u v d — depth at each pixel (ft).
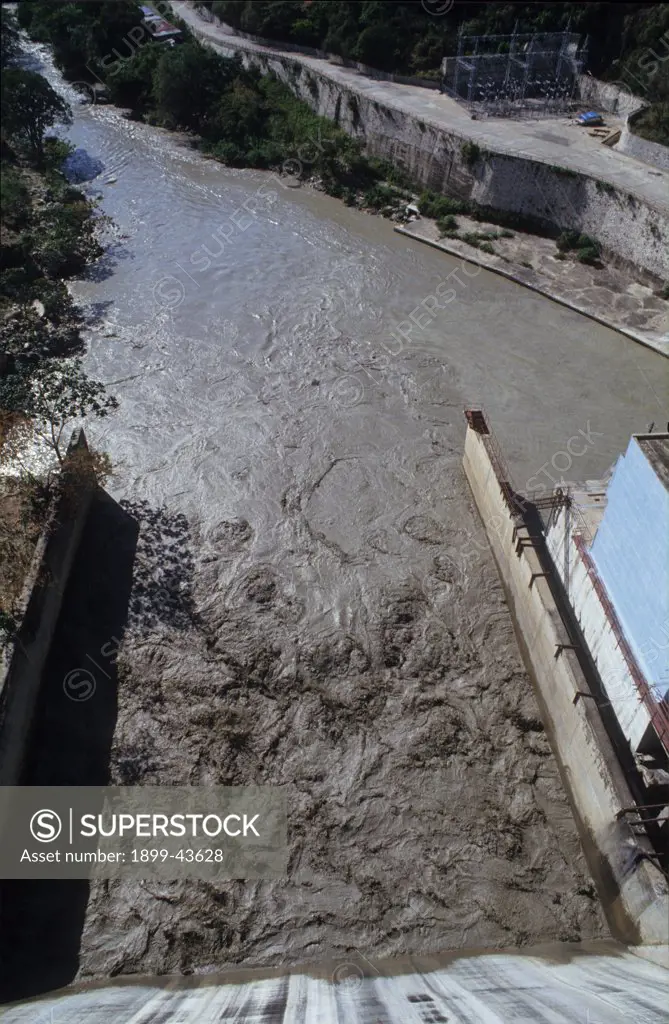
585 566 49.44
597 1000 31.91
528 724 53.67
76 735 52.08
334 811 48.47
